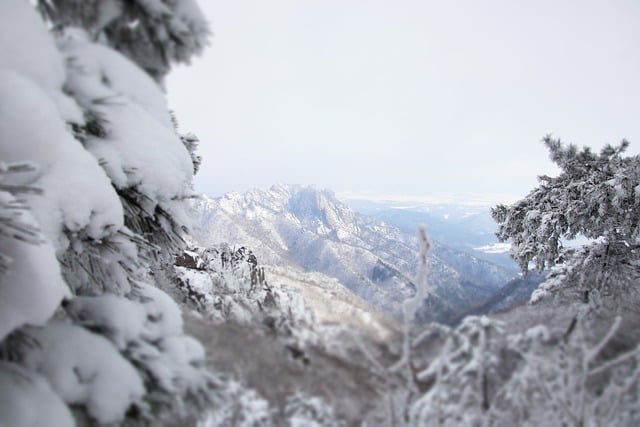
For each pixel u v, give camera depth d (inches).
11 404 55.4
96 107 77.4
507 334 61.4
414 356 58.9
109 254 81.4
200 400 58.7
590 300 68.7
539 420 57.4
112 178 80.0
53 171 68.9
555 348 61.3
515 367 59.9
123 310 71.1
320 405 53.8
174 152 90.7
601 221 318.0
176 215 92.7
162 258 100.9
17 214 58.1
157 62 89.4
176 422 61.6
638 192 302.5
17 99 64.6
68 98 72.4
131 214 89.5
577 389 59.3
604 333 62.6
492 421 56.6
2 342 62.2
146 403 61.8
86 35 81.4
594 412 58.4
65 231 72.5
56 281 62.9
